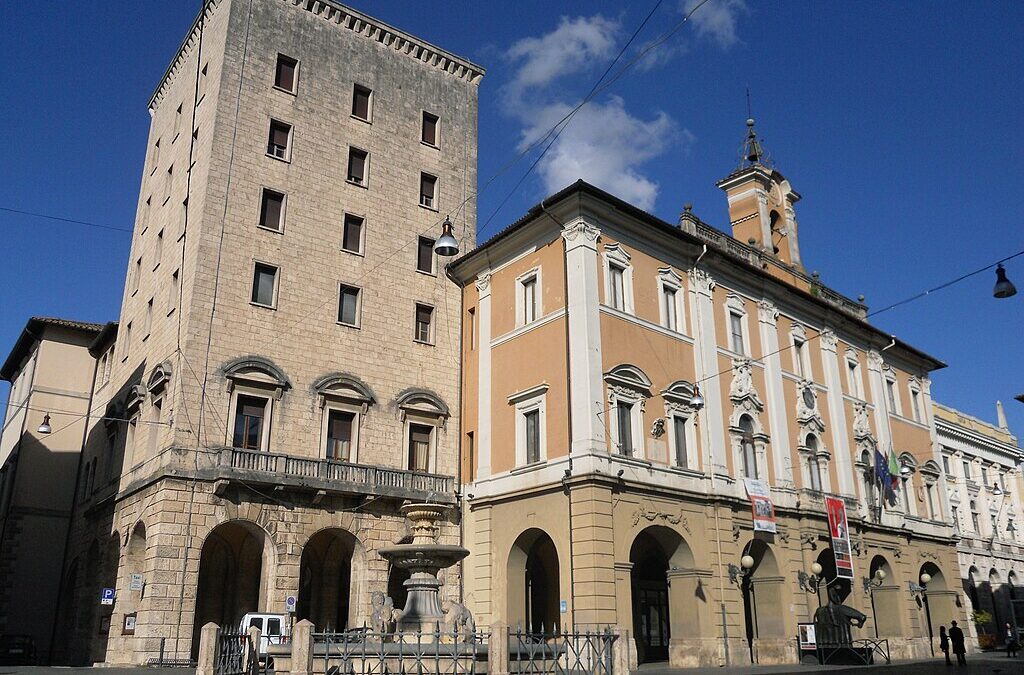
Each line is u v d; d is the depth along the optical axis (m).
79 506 37.34
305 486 27.55
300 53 33.66
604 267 28.48
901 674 24.17
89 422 39.72
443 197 36.34
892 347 42.62
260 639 21.81
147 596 24.78
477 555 29.64
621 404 27.47
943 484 43.75
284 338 29.70
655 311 29.75
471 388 32.56
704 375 30.42
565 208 28.56
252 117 31.44
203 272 28.55
